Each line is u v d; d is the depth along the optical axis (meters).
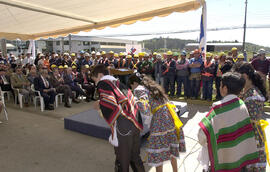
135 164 2.24
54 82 6.38
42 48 41.38
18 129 4.28
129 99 2.14
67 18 6.55
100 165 2.89
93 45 48.56
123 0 4.68
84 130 4.00
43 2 4.95
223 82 1.73
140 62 7.66
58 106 6.41
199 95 7.21
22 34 10.65
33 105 6.44
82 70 7.34
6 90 6.83
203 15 5.64
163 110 2.20
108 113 1.98
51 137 3.86
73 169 2.78
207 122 1.64
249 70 1.95
